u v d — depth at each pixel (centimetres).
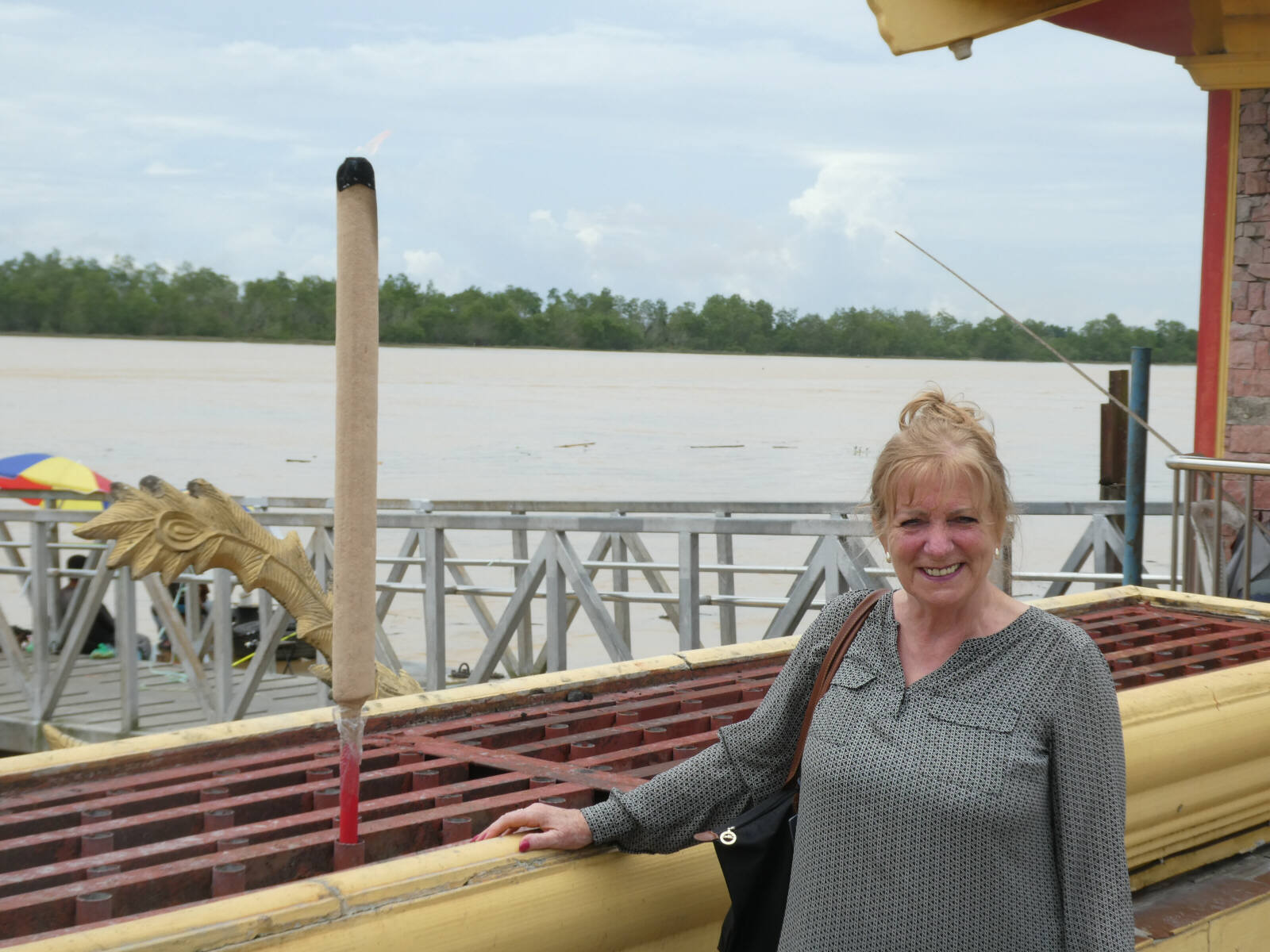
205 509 534
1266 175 684
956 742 185
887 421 6681
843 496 2975
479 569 1596
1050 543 1841
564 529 700
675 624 885
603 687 330
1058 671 185
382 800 234
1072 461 4156
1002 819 180
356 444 187
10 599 1470
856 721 193
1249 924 312
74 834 212
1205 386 712
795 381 14012
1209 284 707
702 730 301
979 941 182
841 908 190
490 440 5134
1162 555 1405
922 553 186
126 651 765
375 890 180
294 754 266
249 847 205
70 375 11556
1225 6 647
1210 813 323
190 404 7719
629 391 10512
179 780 250
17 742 793
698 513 846
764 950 211
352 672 198
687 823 209
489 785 246
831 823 192
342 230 179
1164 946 288
